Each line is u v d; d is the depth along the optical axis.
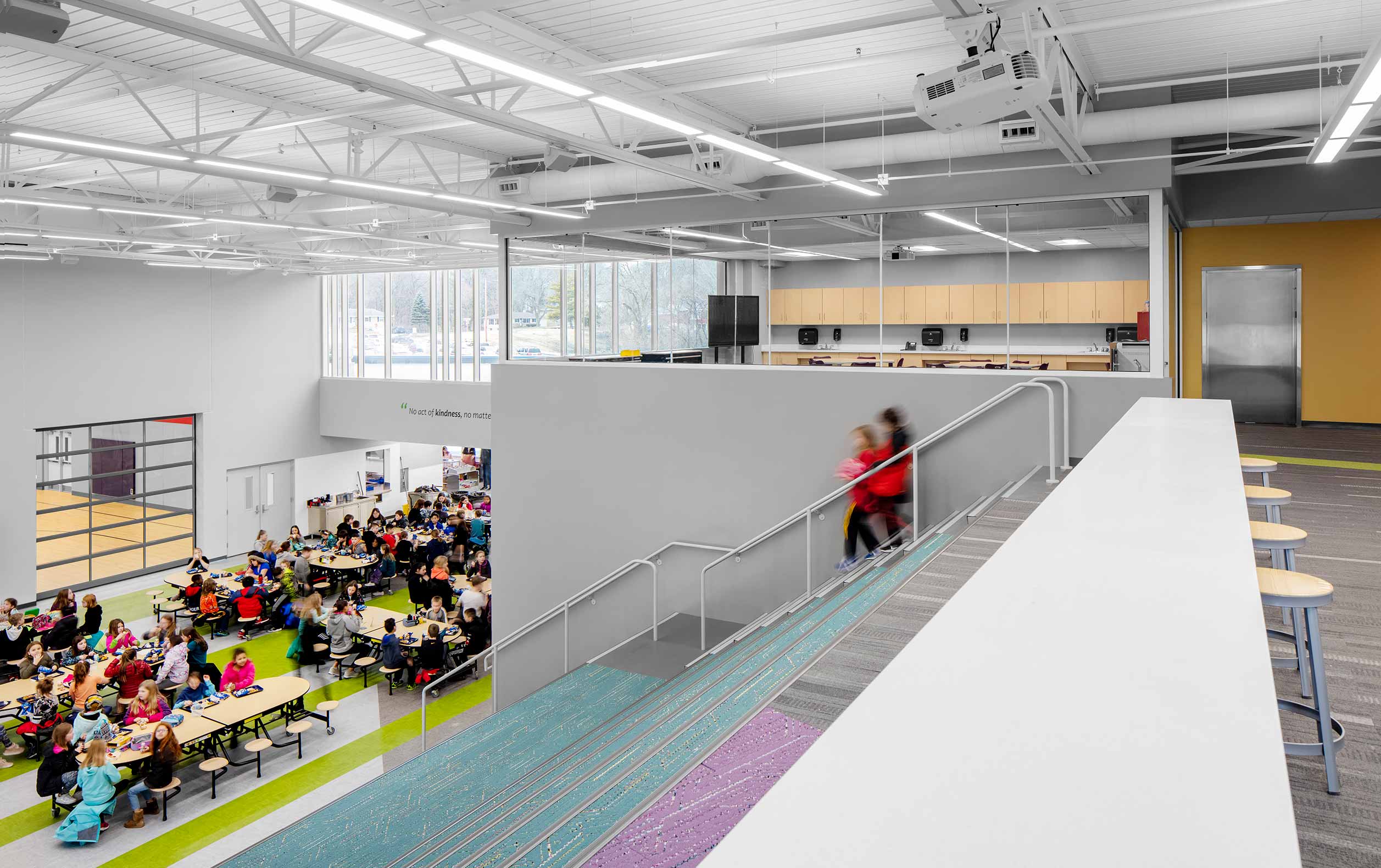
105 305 17.22
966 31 5.29
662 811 2.60
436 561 14.48
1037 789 0.83
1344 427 11.46
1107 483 2.55
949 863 0.71
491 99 9.07
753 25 7.09
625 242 11.13
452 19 6.52
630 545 9.88
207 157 7.71
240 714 9.78
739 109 9.30
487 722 7.50
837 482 8.59
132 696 10.84
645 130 10.04
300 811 9.11
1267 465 4.70
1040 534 1.94
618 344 11.39
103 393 17.22
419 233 16.25
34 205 13.28
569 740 6.91
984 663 1.16
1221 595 1.46
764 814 0.80
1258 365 11.83
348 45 7.57
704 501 9.36
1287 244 11.61
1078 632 1.28
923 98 5.32
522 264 12.02
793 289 9.89
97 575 17.58
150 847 8.48
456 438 19.47
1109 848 0.72
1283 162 8.81
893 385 8.24
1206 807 0.78
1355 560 5.15
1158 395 7.21
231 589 15.54
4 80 8.67
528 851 2.76
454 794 6.25
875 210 9.31
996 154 8.66
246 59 7.97
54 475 16.86
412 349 22.22
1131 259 8.20
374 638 12.83
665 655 8.52
